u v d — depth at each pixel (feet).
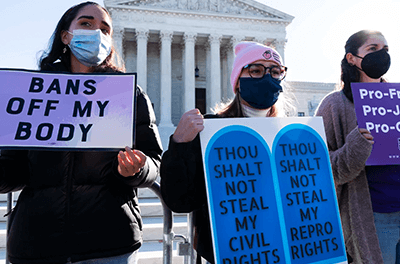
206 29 113.39
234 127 7.28
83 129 6.86
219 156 7.00
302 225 7.04
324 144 7.87
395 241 8.68
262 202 6.91
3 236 17.13
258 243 6.63
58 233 6.57
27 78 7.11
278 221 6.88
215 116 8.68
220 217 6.59
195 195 7.09
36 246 6.49
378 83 9.24
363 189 8.82
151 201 24.52
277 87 7.97
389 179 8.87
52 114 6.90
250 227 6.68
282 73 8.42
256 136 7.36
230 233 6.54
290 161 7.42
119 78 7.41
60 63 8.53
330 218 7.32
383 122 8.90
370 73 9.35
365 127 8.80
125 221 7.14
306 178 7.42
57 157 7.01
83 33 7.90
